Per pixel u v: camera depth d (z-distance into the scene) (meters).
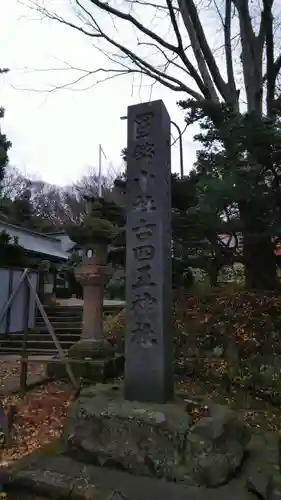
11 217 21.91
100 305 7.14
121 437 3.23
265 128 5.48
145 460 3.08
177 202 7.52
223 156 6.15
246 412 5.14
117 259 8.38
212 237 7.00
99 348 6.82
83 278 7.01
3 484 3.06
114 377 6.69
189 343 6.96
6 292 10.77
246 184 5.62
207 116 6.82
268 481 2.89
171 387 3.86
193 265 7.86
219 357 6.44
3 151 12.09
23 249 13.27
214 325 6.95
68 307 12.97
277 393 5.43
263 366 5.83
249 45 8.26
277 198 5.61
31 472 3.11
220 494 2.77
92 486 2.88
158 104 4.09
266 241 6.77
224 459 3.01
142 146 4.08
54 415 4.75
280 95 7.16
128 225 3.99
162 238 3.84
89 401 3.78
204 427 3.15
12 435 4.18
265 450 3.63
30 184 31.50
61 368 6.68
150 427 3.18
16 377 6.88
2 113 11.18
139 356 3.76
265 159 5.66
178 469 2.98
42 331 10.77
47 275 16.56
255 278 7.79
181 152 9.63
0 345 9.84
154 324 3.75
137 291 3.85
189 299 8.19
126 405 3.55
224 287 8.66
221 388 5.96
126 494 2.77
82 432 3.41
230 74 8.98
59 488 2.91
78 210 29.17
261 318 6.61
